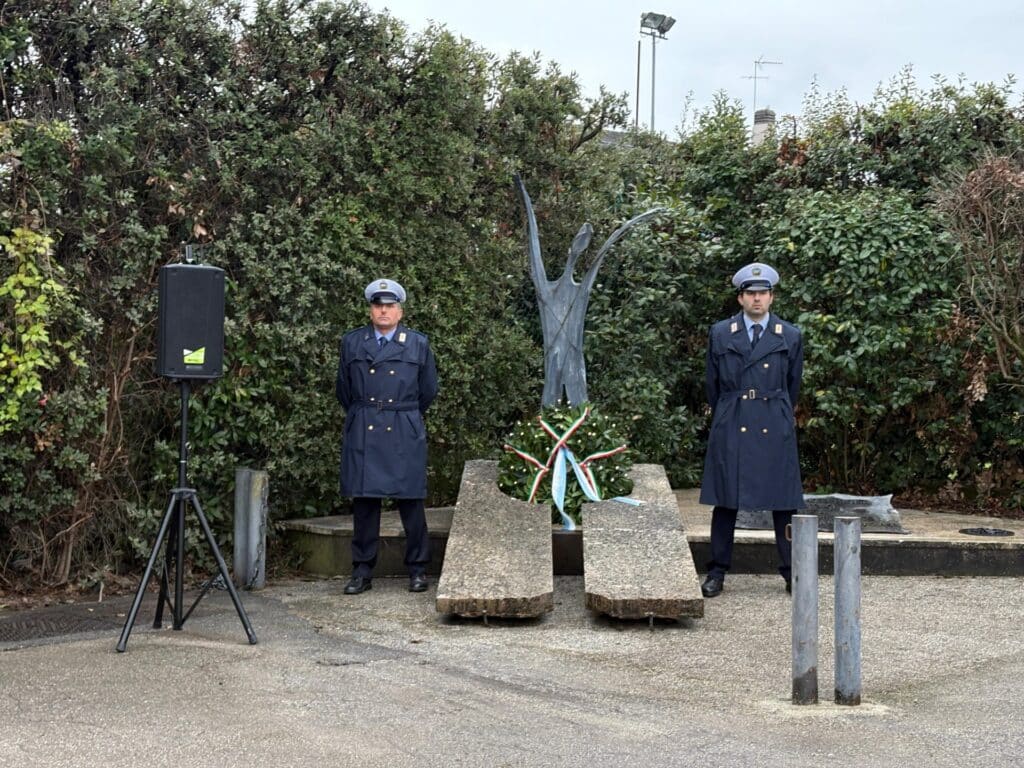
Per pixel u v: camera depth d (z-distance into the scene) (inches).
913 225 393.7
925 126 426.9
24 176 272.8
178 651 229.8
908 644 240.7
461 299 361.7
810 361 399.5
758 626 257.6
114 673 212.2
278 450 321.7
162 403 309.1
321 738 175.2
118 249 293.0
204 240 307.1
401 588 305.3
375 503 299.6
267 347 316.2
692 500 391.9
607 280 423.5
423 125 344.5
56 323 280.7
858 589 197.2
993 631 252.4
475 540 286.2
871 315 392.8
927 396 404.8
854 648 196.4
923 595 289.6
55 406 278.5
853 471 432.8
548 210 399.5
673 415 419.2
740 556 317.7
